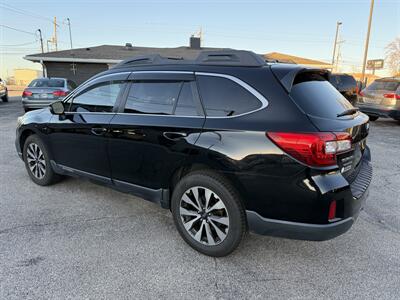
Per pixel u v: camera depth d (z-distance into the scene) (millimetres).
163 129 2795
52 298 2174
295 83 2451
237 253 2773
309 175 2188
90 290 2262
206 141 2533
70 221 3299
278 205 2316
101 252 2736
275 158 2262
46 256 2654
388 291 2307
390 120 11930
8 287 2270
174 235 3055
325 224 2236
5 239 2908
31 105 10484
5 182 4418
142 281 2373
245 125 2396
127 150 3113
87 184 4395
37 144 4148
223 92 2586
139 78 3129
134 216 3451
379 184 4613
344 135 2303
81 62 20297
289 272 2521
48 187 4258
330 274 2502
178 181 2854
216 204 2586
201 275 2461
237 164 2389
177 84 2852
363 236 3100
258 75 2484
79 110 3631
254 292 2283
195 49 25828
